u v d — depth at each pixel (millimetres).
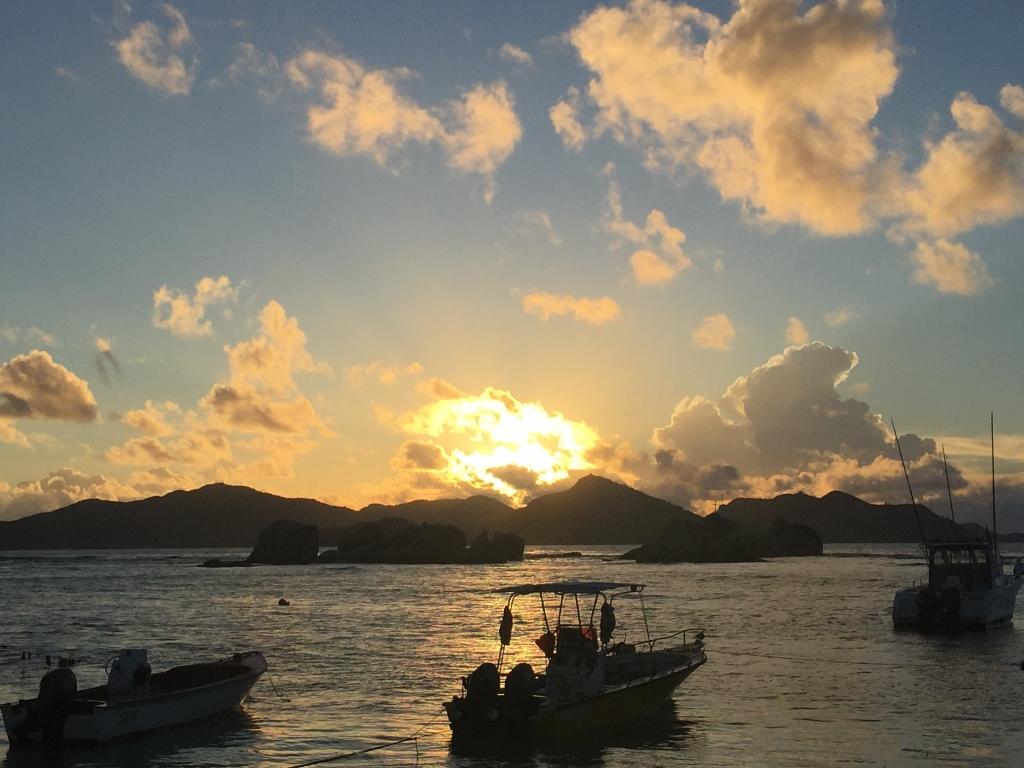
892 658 39406
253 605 76312
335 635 51312
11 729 23953
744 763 22438
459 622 59125
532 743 24000
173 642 48406
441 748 24359
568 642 25828
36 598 86375
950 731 25469
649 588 99312
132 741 24875
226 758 23453
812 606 70875
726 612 65562
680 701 29938
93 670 38219
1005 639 45531
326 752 24016
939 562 50906
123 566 189375
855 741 24422
